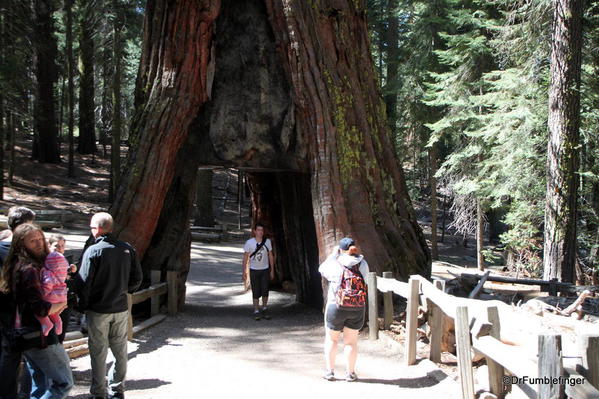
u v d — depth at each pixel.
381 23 31.20
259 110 10.52
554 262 12.98
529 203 17.12
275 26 10.02
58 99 41.09
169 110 10.12
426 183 32.41
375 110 10.72
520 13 17.16
